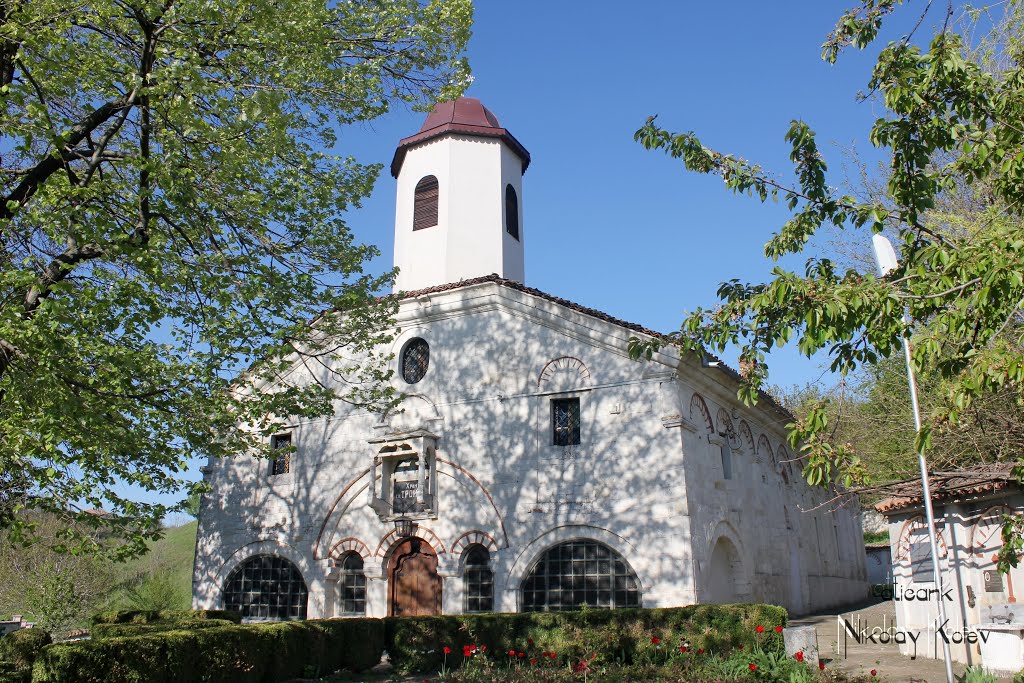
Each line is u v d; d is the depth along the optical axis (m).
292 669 14.85
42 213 11.53
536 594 19.25
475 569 20.22
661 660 15.19
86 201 12.25
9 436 11.96
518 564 19.48
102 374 12.38
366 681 15.09
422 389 22.06
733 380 21.39
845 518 33.59
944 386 8.58
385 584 21.16
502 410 20.84
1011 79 8.63
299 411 15.05
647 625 15.83
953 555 13.62
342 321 16.55
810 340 8.09
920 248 8.84
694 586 17.80
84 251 12.81
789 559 25.00
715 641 15.01
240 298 13.74
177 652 12.32
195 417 13.41
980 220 14.81
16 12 11.84
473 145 25.33
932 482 13.71
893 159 9.38
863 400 22.67
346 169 15.18
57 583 25.00
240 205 14.13
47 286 11.70
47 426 11.91
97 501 12.48
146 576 32.97
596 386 19.97
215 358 13.70
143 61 12.48
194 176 12.80
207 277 13.41
